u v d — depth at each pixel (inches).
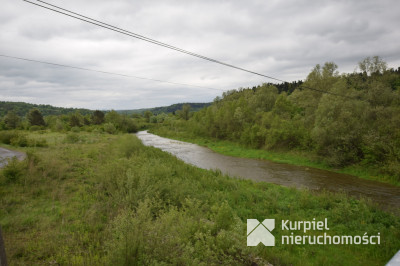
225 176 602.9
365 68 1101.1
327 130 850.8
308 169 798.5
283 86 4156.0
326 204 393.4
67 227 252.4
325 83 1348.4
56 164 508.4
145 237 185.5
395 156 645.3
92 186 406.0
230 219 279.0
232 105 1727.4
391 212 363.3
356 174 703.7
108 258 174.1
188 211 280.4
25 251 199.3
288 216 341.1
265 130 1201.4
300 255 242.8
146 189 328.2
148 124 4252.0
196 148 1403.8
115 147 1012.5
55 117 3238.2
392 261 98.5
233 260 184.9
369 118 869.2
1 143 1013.2
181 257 170.9
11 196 335.6
